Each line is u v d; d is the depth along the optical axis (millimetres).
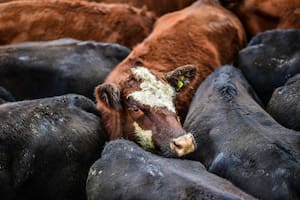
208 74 12578
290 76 11789
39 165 8758
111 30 13797
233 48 13602
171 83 10438
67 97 9969
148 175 7879
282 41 12250
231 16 14344
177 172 7812
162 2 15539
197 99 10867
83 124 9656
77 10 13883
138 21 14016
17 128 8711
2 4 13945
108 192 8031
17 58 11914
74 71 11836
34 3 13906
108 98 9984
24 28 13609
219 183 7836
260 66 12062
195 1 15391
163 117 9680
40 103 9461
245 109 9984
